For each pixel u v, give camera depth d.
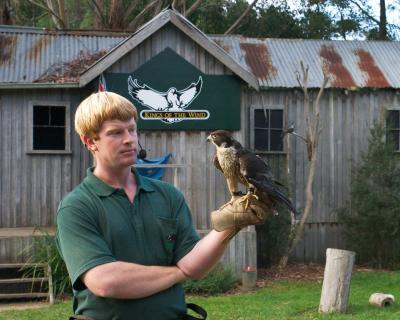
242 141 13.10
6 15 18.97
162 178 12.81
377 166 14.91
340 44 17.30
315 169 15.84
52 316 9.79
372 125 16.02
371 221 14.79
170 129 12.86
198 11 26.34
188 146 12.97
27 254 11.91
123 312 2.96
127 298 2.89
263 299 11.06
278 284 13.03
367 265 15.28
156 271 2.92
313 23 26.52
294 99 15.72
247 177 2.80
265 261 14.88
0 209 13.47
